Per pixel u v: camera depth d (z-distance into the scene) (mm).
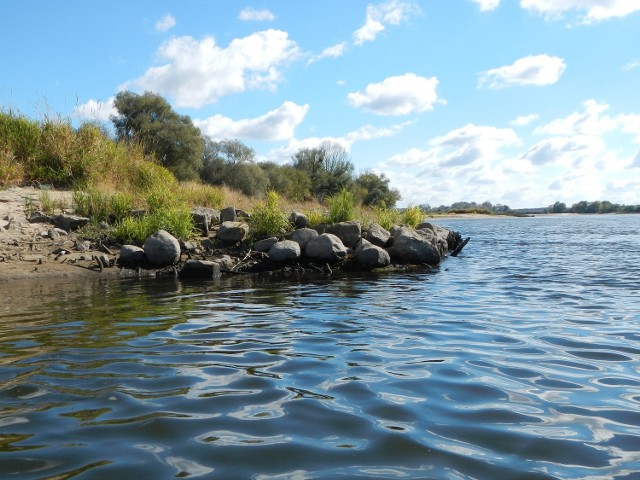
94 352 4551
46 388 3605
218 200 16500
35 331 5320
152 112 31969
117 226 11523
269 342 4988
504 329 5625
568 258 14844
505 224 52500
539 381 3840
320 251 11328
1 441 2756
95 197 12484
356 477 2391
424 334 5371
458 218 81125
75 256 10055
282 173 39531
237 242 11828
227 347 4785
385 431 2916
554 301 7508
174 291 8141
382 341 5059
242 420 3064
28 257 9773
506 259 14484
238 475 2398
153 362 4270
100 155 15711
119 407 3258
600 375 3998
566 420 3102
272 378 3879
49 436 2818
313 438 2816
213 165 35344
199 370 4062
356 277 10250
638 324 5918
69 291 7945
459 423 3041
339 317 6254
